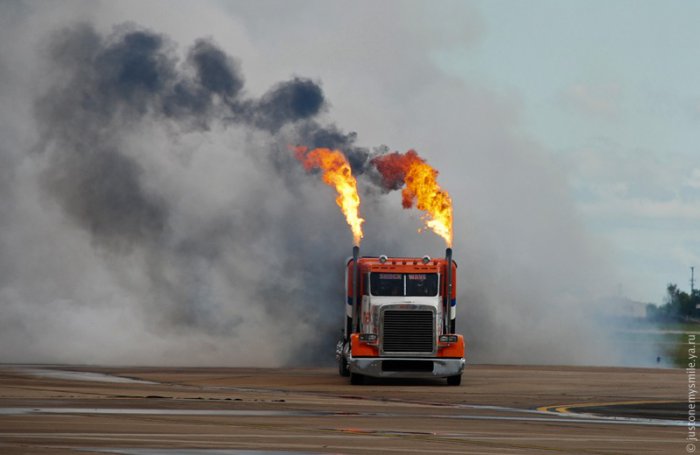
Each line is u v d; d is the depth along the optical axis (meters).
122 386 95.56
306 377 113.31
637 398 90.75
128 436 56.19
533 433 61.38
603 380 113.50
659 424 68.75
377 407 77.75
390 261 104.69
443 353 101.56
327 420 66.88
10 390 87.88
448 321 104.69
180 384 100.38
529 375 121.75
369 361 100.88
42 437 55.12
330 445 54.06
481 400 86.62
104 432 57.75
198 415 68.62
